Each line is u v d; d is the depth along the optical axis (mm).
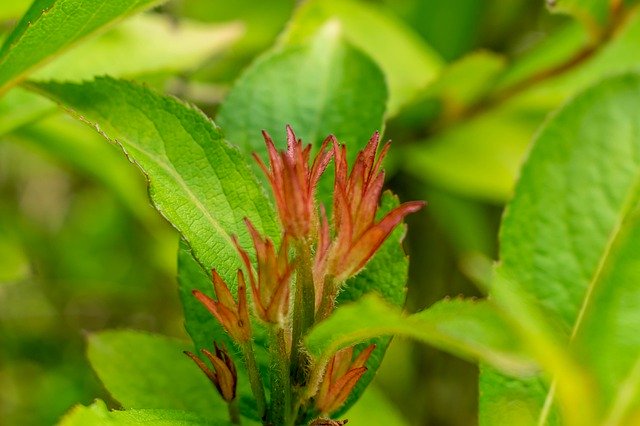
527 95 355
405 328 212
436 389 364
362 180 227
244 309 228
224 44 301
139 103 240
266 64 266
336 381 231
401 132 355
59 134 317
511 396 243
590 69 347
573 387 207
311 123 263
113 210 423
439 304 214
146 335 255
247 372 238
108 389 250
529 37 406
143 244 412
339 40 268
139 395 250
